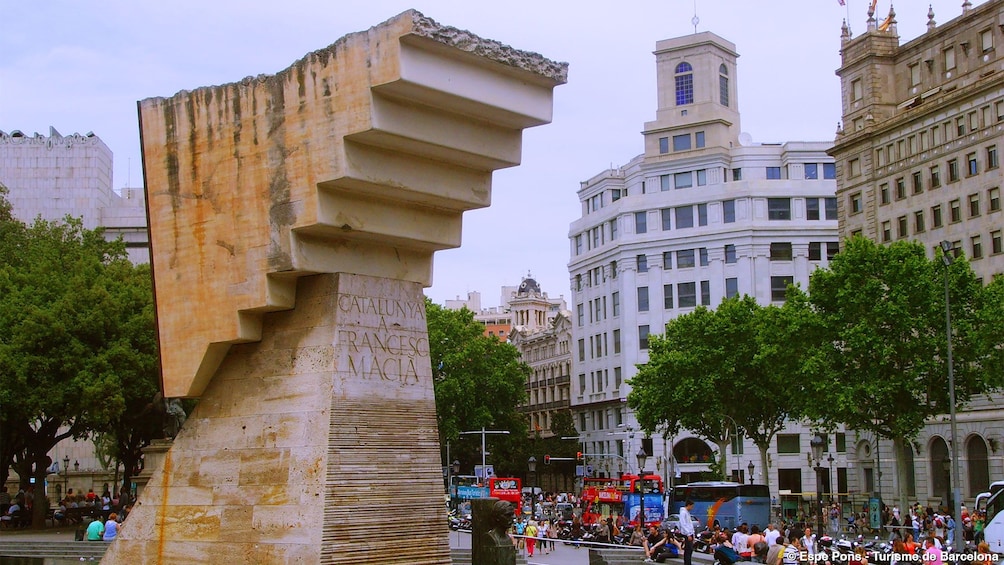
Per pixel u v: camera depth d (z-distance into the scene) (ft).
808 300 206.90
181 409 120.06
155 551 83.35
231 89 82.53
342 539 75.56
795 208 362.53
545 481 447.83
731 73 388.98
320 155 76.69
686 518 152.15
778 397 253.85
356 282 80.94
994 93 233.76
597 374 409.08
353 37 75.61
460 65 76.28
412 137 76.38
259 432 80.48
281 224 78.59
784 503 242.37
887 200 266.57
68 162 386.73
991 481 231.09
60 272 210.59
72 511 201.87
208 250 83.10
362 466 77.82
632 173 393.09
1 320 190.90
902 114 259.60
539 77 80.07
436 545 81.10
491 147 81.10
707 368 260.62
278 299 79.87
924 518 185.26
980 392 197.16
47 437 198.08
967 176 241.14
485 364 344.90
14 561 124.47
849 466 287.69
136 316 193.88
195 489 82.58
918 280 189.88
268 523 77.71
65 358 185.16
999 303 188.75
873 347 189.88
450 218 85.25
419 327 84.74
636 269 383.04
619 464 387.55
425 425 82.89
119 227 388.78
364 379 79.61
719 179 370.94
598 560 124.67
